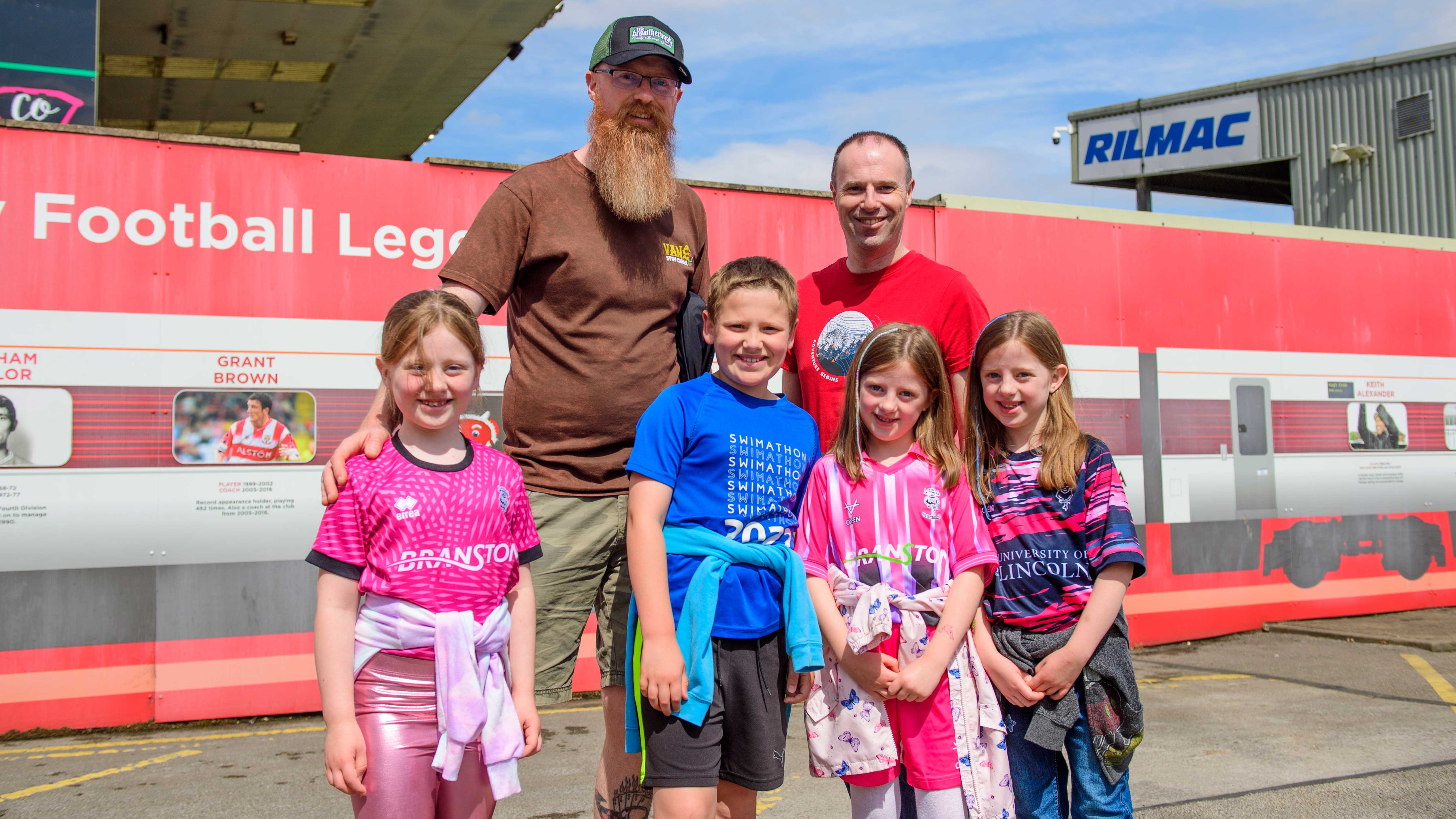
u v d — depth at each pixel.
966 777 2.38
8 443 5.17
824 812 4.00
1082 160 20.89
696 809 2.20
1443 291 9.05
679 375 2.78
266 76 12.03
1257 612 8.09
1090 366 7.60
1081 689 2.54
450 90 12.68
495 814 3.88
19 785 4.32
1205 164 19.16
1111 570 2.52
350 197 5.80
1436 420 8.92
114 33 10.54
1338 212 17.34
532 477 2.60
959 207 7.27
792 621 2.30
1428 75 16.45
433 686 2.06
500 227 2.60
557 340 2.62
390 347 2.15
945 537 2.49
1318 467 8.40
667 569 2.30
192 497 5.46
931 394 2.55
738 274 2.42
